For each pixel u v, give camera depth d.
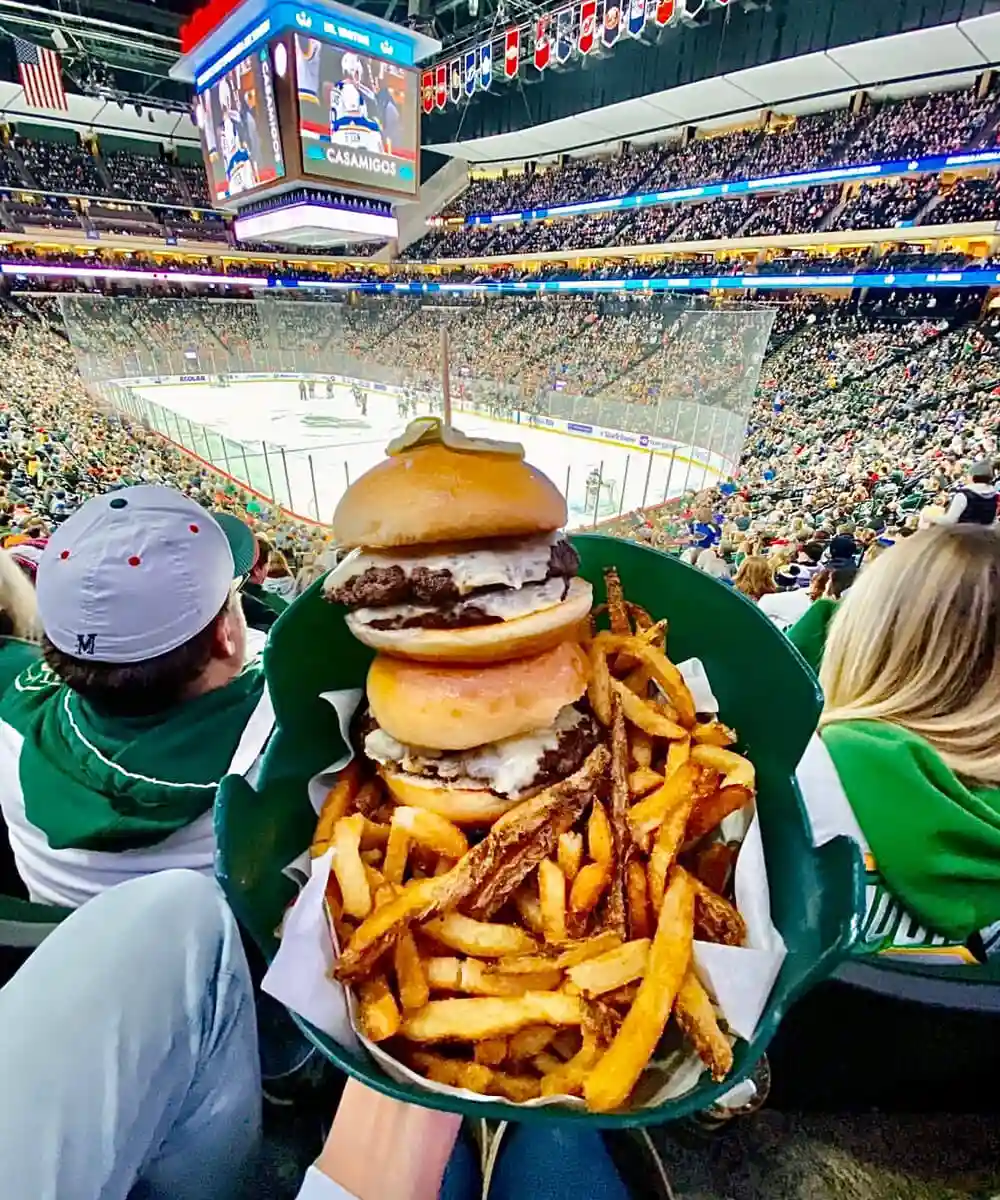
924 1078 0.50
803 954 0.25
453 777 0.30
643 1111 0.23
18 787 0.54
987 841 0.43
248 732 0.50
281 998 0.24
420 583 0.28
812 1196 0.53
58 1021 0.22
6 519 3.47
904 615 0.50
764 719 0.32
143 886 0.27
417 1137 0.26
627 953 0.25
